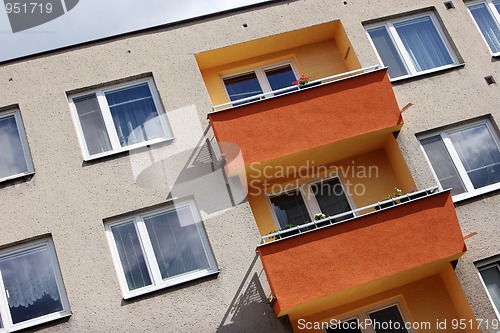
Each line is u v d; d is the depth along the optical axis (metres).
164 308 17.27
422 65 20.34
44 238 17.86
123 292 17.45
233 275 17.58
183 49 19.83
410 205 17.48
